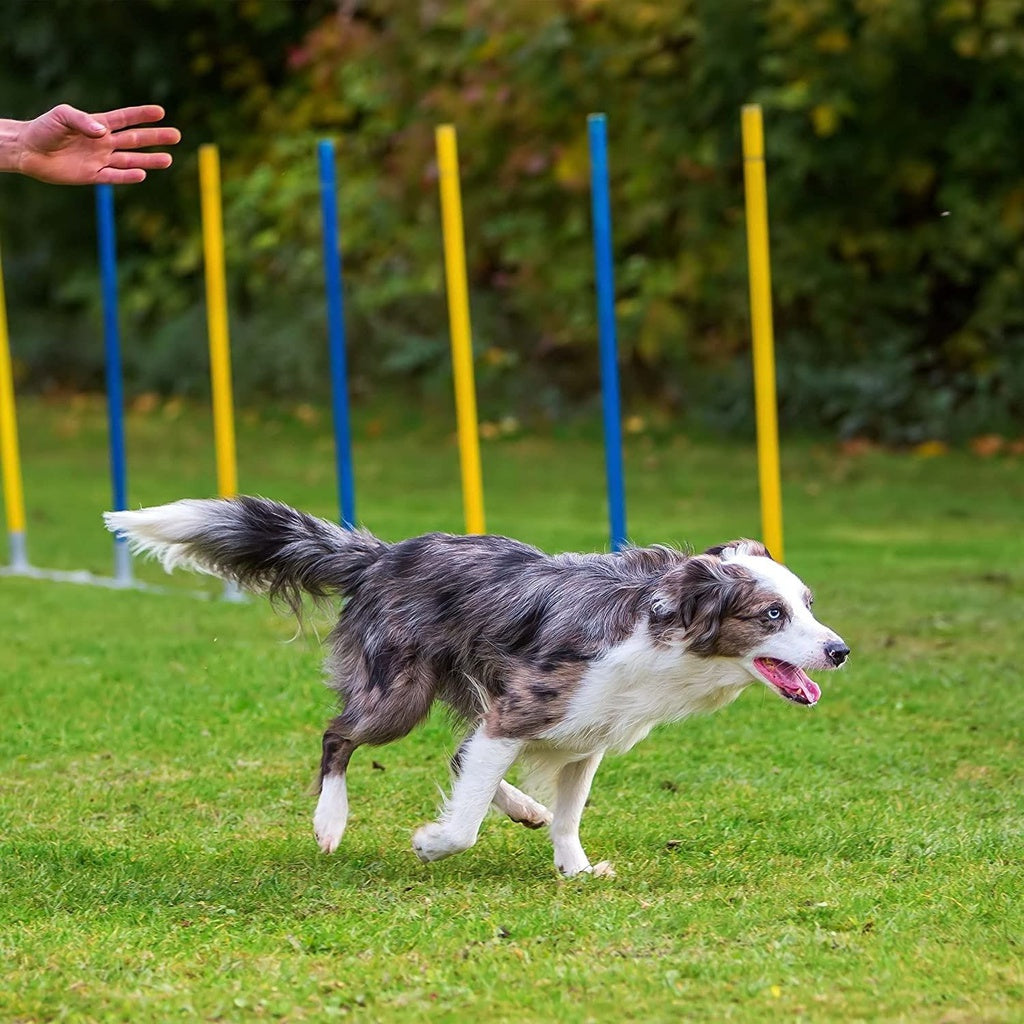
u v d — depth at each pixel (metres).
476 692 7.34
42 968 5.96
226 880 7.18
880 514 19.28
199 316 29.81
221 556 7.88
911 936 6.19
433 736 9.83
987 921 6.39
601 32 23.50
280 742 9.72
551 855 7.66
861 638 12.50
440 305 27.69
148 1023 5.43
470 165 25.31
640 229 24.17
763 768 9.16
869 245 23.38
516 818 7.84
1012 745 9.59
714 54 22.48
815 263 23.36
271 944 6.23
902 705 10.49
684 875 7.23
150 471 23.78
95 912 6.72
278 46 30.23
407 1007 5.54
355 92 26.48
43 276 33.16
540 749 7.28
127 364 30.97
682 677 7.02
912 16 20.53
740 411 24.52
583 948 6.12
